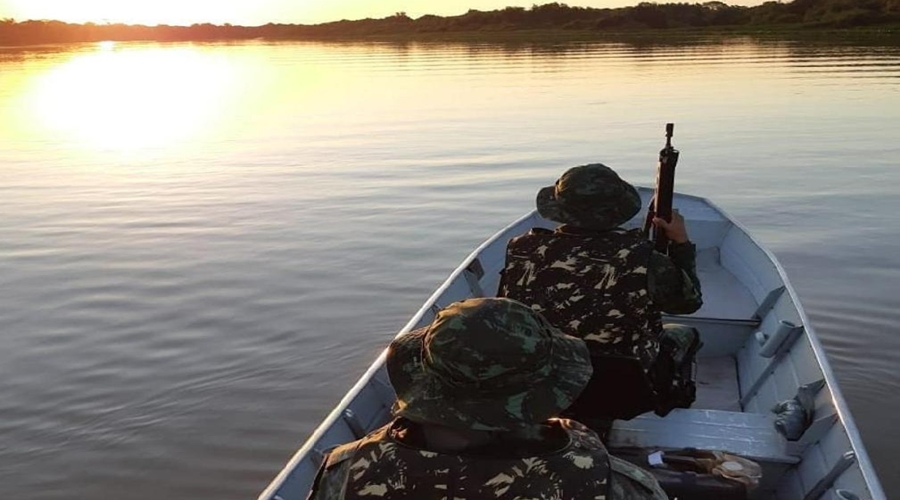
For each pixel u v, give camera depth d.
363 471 1.58
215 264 8.85
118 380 6.13
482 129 19.14
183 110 25.83
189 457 5.09
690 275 3.36
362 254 9.15
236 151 16.84
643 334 2.89
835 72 31.53
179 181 13.61
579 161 14.51
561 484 1.52
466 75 37.25
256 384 6.05
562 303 2.89
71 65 56.56
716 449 3.29
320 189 12.65
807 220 10.06
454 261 8.86
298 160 15.49
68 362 6.44
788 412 3.40
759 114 20.41
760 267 5.60
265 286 8.12
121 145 18.12
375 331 6.95
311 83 36.25
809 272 8.05
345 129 19.98
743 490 3.03
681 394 3.35
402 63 49.50
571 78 33.19
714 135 17.27
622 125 19.08
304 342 6.76
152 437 5.34
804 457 3.27
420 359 1.70
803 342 4.09
